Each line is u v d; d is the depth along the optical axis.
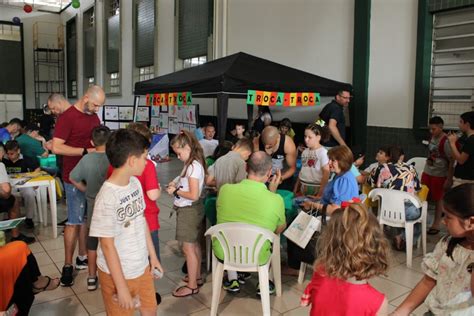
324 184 3.56
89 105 3.06
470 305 1.39
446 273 1.45
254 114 7.83
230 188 2.69
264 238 2.53
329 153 3.07
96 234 1.70
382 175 3.78
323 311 1.54
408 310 1.58
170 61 10.64
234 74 4.58
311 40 6.60
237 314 2.76
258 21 7.63
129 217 1.80
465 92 4.87
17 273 2.11
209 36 8.91
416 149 5.20
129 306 1.72
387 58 5.47
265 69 4.99
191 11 9.68
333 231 1.51
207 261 3.46
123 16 12.77
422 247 3.87
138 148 1.75
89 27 15.88
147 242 1.98
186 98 5.06
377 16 5.55
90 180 2.84
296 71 5.28
